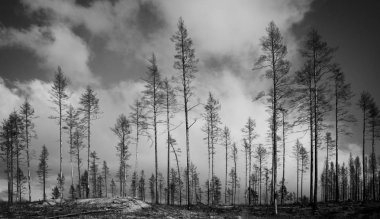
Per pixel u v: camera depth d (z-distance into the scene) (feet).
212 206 99.04
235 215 66.33
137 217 56.34
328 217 64.69
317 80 75.10
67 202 72.43
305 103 77.41
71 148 127.13
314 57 75.66
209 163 133.28
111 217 54.49
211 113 127.44
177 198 198.90
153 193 242.78
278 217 65.67
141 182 241.35
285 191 179.63
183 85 81.92
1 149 129.39
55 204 71.15
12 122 128.67
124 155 138.21
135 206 67.31
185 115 81.71
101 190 219.41
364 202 91.35
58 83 108.17
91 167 194.80
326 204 94.68
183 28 82.64
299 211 79.82
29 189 130.62
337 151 99.09
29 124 128.88
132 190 228.02
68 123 121.19
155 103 98.78
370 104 112.57
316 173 75.05
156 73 98.89
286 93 73.00
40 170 169.17
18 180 145.59
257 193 190.49
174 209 72.18
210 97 126.82
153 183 244.01
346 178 240.94
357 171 214.90
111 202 68.44
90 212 58.23
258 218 62.90
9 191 134.00
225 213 71.67
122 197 73.51
